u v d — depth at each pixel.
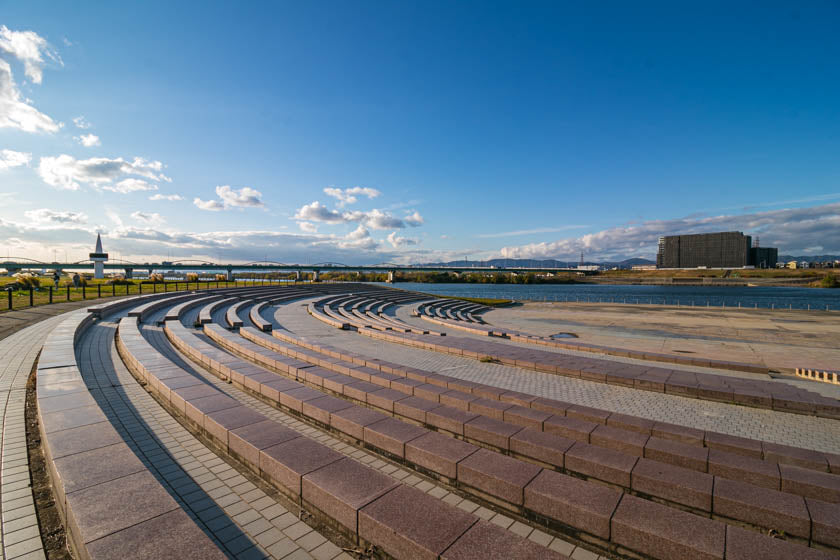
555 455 6.27
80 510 4.08
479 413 8.34
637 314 38.44
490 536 3.96
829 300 84.81
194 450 6.66
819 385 12.54
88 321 17.27
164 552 3.56
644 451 6.59
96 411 6.62
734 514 4.89
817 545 4.45
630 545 4.29
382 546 4.19
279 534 4.66
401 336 18.45
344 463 5.45
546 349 18.20
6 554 4.11
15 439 6.69
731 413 9.54
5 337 14.70
